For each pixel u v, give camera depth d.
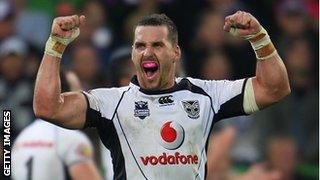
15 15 41.09
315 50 38.31
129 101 17.27
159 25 17.06
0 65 36.22
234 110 17.50
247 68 38.22
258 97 17.41
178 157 17.03
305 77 36.69
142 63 17.02
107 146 17.41
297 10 39.72
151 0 40.03
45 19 41.41
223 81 17.80
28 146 22.80
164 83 17.25
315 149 34.75
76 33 16.97
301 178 33.81
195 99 17.36
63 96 17.00
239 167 32.69
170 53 17.12
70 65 36.09
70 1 41.47
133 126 17.12
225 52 38.47
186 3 40.22
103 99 17.30
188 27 39.81
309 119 35.22
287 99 35.00
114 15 39.69
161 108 17.17
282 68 17.31
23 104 35.06
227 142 26.17
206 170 17.44
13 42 39.50
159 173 17.00
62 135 22.59
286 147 32.75
